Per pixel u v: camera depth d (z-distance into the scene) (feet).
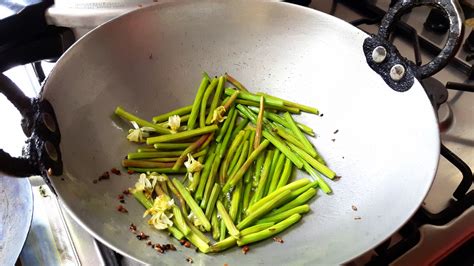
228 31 0.96
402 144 0.76
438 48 1.08
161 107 0.96
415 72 0.76
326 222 0.77
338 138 0.90
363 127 0.86
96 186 0.78
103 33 0.84
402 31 1.15
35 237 0.80
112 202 0.78
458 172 0.89
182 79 0.98
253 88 1.01
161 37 0.92
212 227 0.79
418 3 0.74
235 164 0.91
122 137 0.90
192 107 0.97
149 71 0.94
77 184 0.73
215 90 1.00
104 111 0.87
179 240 0.75
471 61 1.09
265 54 0.99
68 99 0.78
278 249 0.73
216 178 0.89
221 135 0.95
